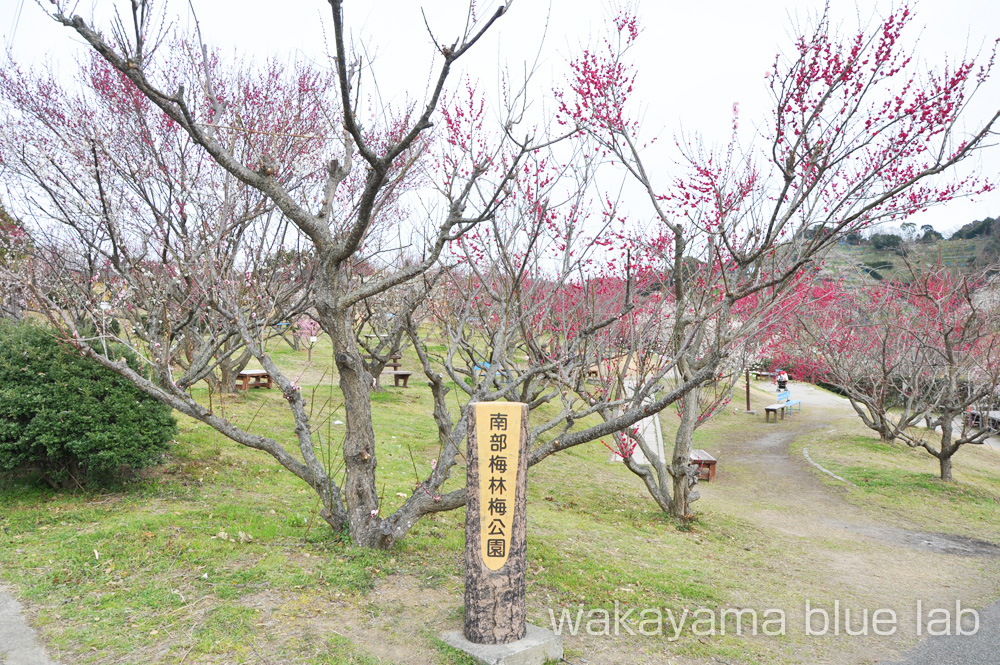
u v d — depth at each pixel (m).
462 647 4.50
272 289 7.13
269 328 7.72
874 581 7.98
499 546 4.61
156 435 7.35
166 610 4.63
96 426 6.88
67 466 7.34
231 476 8.48
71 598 4.76
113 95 8.05
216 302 6.07
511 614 4.64
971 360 14.96
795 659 5.36
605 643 5.18
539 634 4.82
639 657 5.02
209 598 4.84
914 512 12.38
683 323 8.51
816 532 10.55
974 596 7.66
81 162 6.59
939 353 15.16
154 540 5.81
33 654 4.04
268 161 5.56
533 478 11.82
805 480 14.87
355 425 6.03
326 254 5.77
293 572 5.34
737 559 8.25
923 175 5.37
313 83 8.82
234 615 4.57
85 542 5.69
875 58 5.69
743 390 32.03
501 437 4.65
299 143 7.72
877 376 19.02
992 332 15.38
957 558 9.55
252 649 4.21
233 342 9.38
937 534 11.02
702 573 7.31
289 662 4.11
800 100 5.98
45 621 4.43
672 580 6.86
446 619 4.95
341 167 6.27
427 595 5.32
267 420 12.28
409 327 9.60
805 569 8.20
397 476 9.73
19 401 6.65
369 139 8.97
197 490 7.70
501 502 4.63
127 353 7.30
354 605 4.96
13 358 6.78
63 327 6.59
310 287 8.09
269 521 6.66
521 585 4.70
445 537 7.09
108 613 4.55
